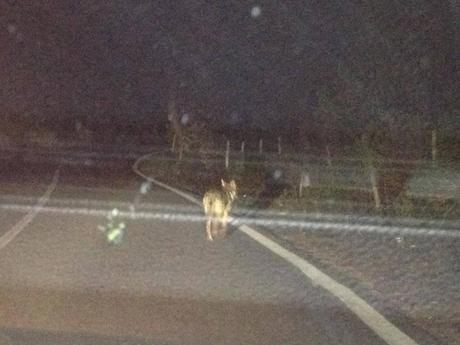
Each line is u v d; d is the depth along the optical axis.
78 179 42.19
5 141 91.69
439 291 12.19
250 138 49.50
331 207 23.62
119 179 42.66
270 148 45.28
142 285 12.80
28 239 18.58
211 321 10.27
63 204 27.89
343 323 10.19
